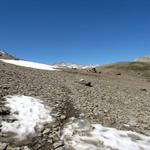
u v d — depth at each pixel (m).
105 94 27.41
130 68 179.50
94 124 14.56
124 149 11.47
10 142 11.34
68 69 78.81
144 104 24.53
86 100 21.25
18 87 21.02
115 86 41.12
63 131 13.19
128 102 24.28
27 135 12.32
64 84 30.23
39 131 12.94
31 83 24.86
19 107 15.72
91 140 12.16
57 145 11.53
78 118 15.45
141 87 48.50
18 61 81.12
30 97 18.47
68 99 20.38
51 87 25.05
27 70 43.62
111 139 12.50
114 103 22.30
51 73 48.53
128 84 51.91
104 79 55.75
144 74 125.62
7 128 12.61
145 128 15.38
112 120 16.05
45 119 14.57
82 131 13.21
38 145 11.52
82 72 72.56
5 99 16.67
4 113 14.17
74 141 11.98
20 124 13.29
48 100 18.77
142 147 11.98
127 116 17.77
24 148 10.88
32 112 15.26
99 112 17.52
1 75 24.98
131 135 13.50
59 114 15.82
